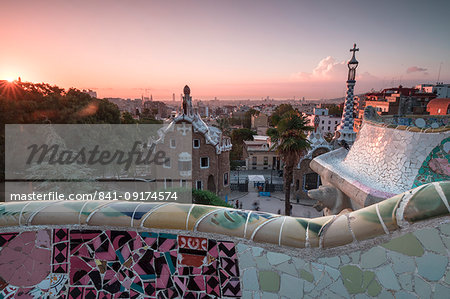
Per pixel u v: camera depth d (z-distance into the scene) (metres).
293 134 22.84
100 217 2.34
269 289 2.11
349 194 6.64
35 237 2.42
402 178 6.60
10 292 2.47
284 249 2.05
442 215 1.65
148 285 2.37
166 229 2.26
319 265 1.98
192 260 2.26
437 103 56.97
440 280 1.69
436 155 6.41
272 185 35.72
